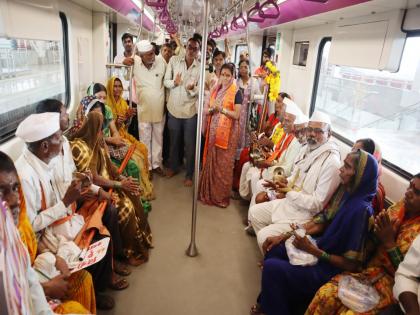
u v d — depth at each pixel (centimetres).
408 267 159
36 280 107
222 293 236
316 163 239
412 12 251
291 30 479
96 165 248
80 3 370
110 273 216
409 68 265
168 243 291
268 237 230
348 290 172
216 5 373
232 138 357
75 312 149
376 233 180
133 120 450
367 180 192
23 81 275
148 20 621
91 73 451
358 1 247
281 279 196
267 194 292
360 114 333
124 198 254
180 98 397
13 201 133
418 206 171
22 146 237
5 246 63
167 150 479
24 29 229
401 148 275
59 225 190
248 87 411
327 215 221
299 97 456
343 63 330
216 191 366
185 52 405
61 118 214
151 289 235
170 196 384
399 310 163
